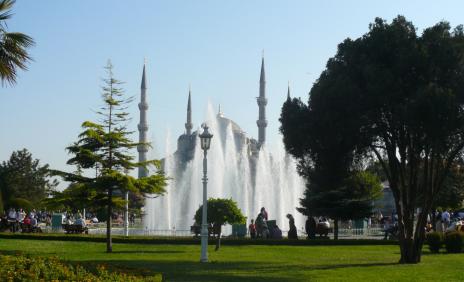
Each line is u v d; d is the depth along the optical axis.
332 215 53.47
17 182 95.44
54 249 36.44
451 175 63.19
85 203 36.69
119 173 35.22
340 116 28.95
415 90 28.42
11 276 15.54
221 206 37.91
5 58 23.05
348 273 24.70
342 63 30.52
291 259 32.03
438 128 27.34
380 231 58.44
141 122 171.12
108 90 36.12
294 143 31.30
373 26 30.11
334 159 32.09
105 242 43.41
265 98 169.12
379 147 31.09
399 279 22.75
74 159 35.59
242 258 32.25
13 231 55.56
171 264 28.00
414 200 30.56
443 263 29.53
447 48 28.25
